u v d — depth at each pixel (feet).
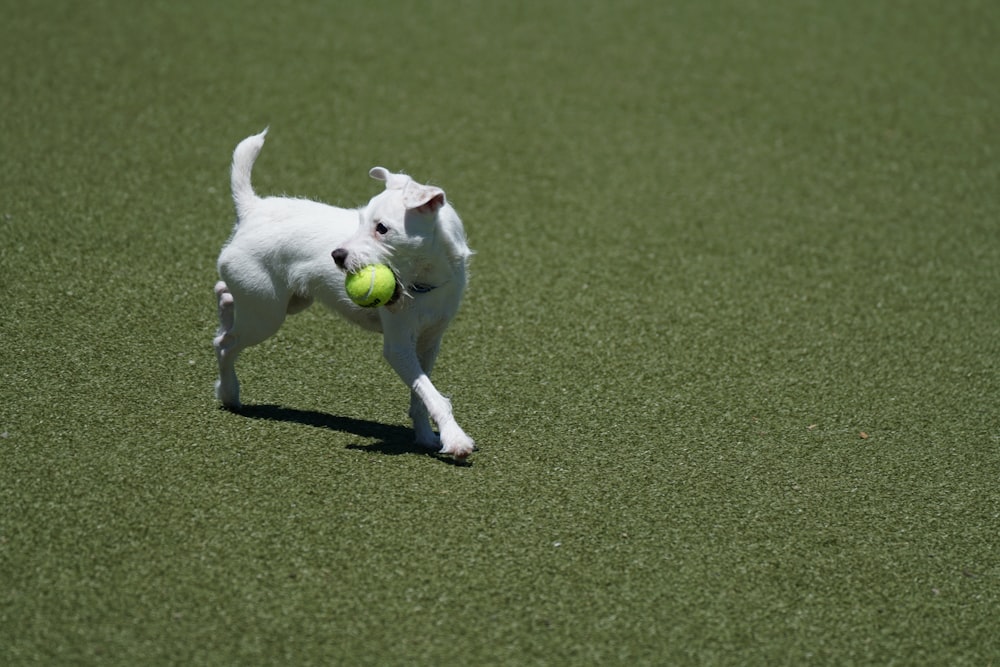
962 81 62.18
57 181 43.24
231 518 22.70
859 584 22.45
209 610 19.99
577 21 70.28
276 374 30.42
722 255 41.86
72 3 66.33
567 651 19.76
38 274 35.17
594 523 23.77
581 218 44.65
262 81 56.85
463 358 32.45
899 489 26.50
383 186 45.91
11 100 51.49
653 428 28.91
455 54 63.26
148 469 24.34
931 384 32.63
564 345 33.86
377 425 27.78
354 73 59.16
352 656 19.19
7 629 19.11
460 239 25.26
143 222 40.37
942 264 41.78
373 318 26.12
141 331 32.12
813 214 46.19
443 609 20.56
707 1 75.25
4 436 25.25
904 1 75.61
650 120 55.83
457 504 23.98
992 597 22.36
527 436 27.81
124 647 18.95
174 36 62.18
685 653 19.97
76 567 20.81
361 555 21.89
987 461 28.22
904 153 52.95
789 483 26.43
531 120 54.90
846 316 37.19
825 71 63.16
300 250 25.86
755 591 21.91
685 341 34.73
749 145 53.36
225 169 46.19
